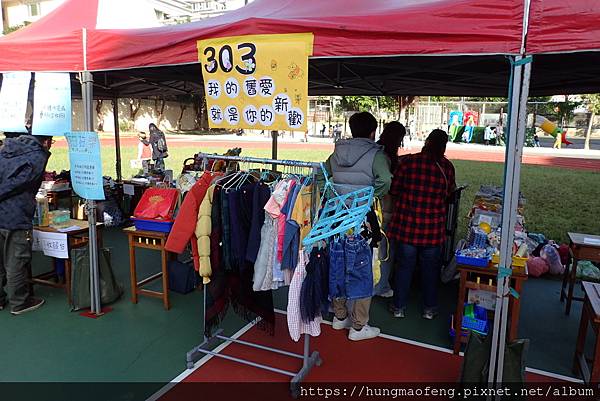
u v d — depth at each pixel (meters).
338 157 3.46
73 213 6.66
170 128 33.25
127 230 4.28
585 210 9.79
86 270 4.16
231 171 3.39
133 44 3.45
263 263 3.02
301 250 2.88
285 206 2.91
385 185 3.32
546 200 10.84
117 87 7.20
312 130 34.19
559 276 5.36
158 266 5.48
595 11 2.22
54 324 3.95
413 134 27.97
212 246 3.15
